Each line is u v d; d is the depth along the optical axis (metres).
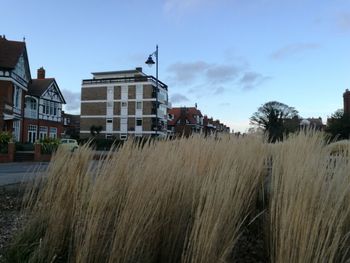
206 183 2.67
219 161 3.26
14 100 36.06
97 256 2.60
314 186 2.31
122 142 3.43
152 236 2.62
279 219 2.52
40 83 45.12
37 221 3.41
